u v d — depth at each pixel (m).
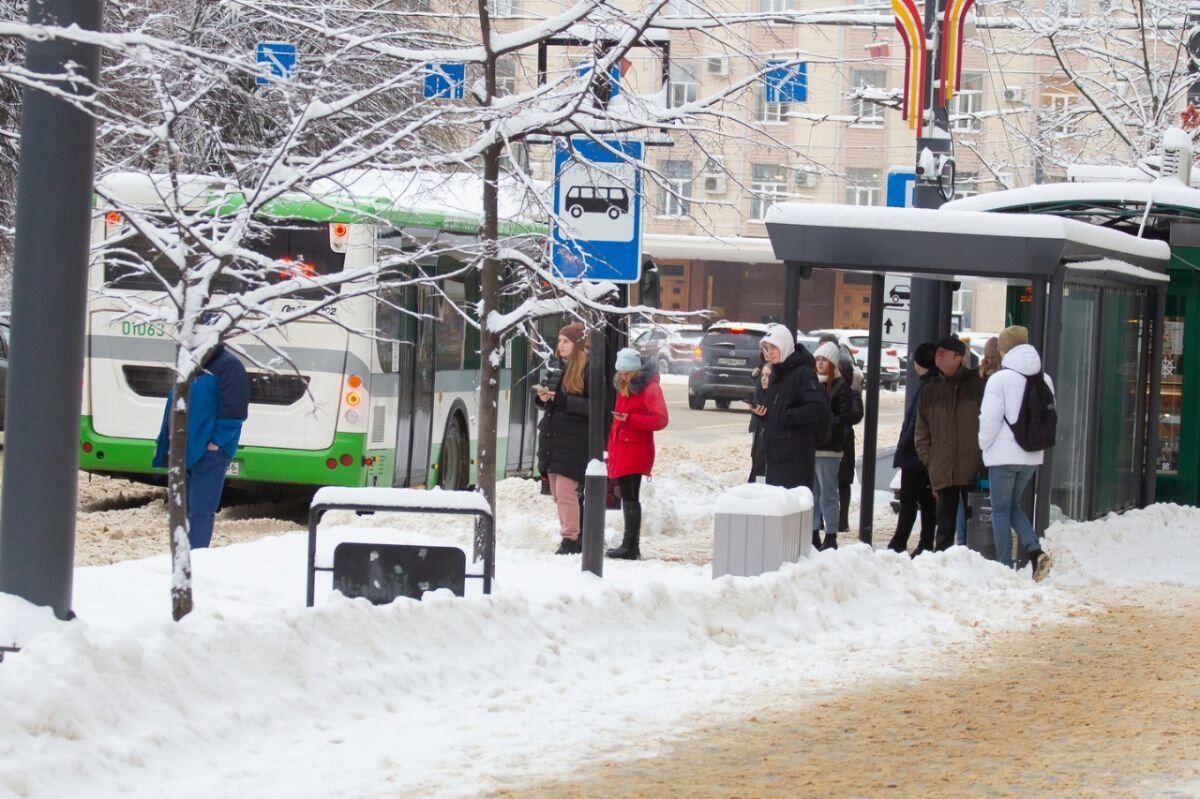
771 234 19.67
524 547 20.69
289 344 23.58
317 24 14.87
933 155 24.92
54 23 11.05
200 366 12.25
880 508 27.91
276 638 11.31
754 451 22.61
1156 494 26.25
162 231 12.30
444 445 26.89
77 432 11.46
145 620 11.29
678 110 15.37
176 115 11.93
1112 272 21.92
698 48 16.28
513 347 29.72
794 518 16.41
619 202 15.88
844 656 14.10
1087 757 10.33
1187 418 26.06
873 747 10.62
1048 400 18.88
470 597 13.20
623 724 11.12
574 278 15.89
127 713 9.96
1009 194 23.31
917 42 24.80
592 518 16.64
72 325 11.30
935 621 15.98
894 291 28.14
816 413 18.89
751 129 16.00
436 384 26.19
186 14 16.31
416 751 10.17
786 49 17.05
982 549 20.17
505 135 14.66
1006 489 18.92
